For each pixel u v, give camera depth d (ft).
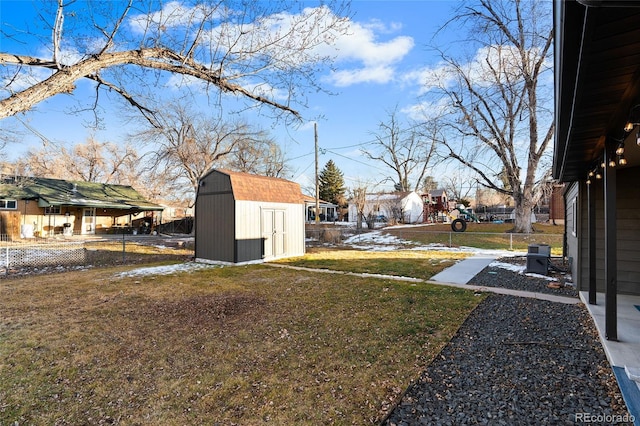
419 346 11.35
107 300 17.94
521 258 32.60
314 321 14.20
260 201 33.65
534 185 51.01
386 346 11.41
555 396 8.07
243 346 11.59
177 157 56.44
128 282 22.84
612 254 10.82
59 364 10.28
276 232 35.45
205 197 33.47
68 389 8.84
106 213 69.82
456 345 11.37
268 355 10.83
